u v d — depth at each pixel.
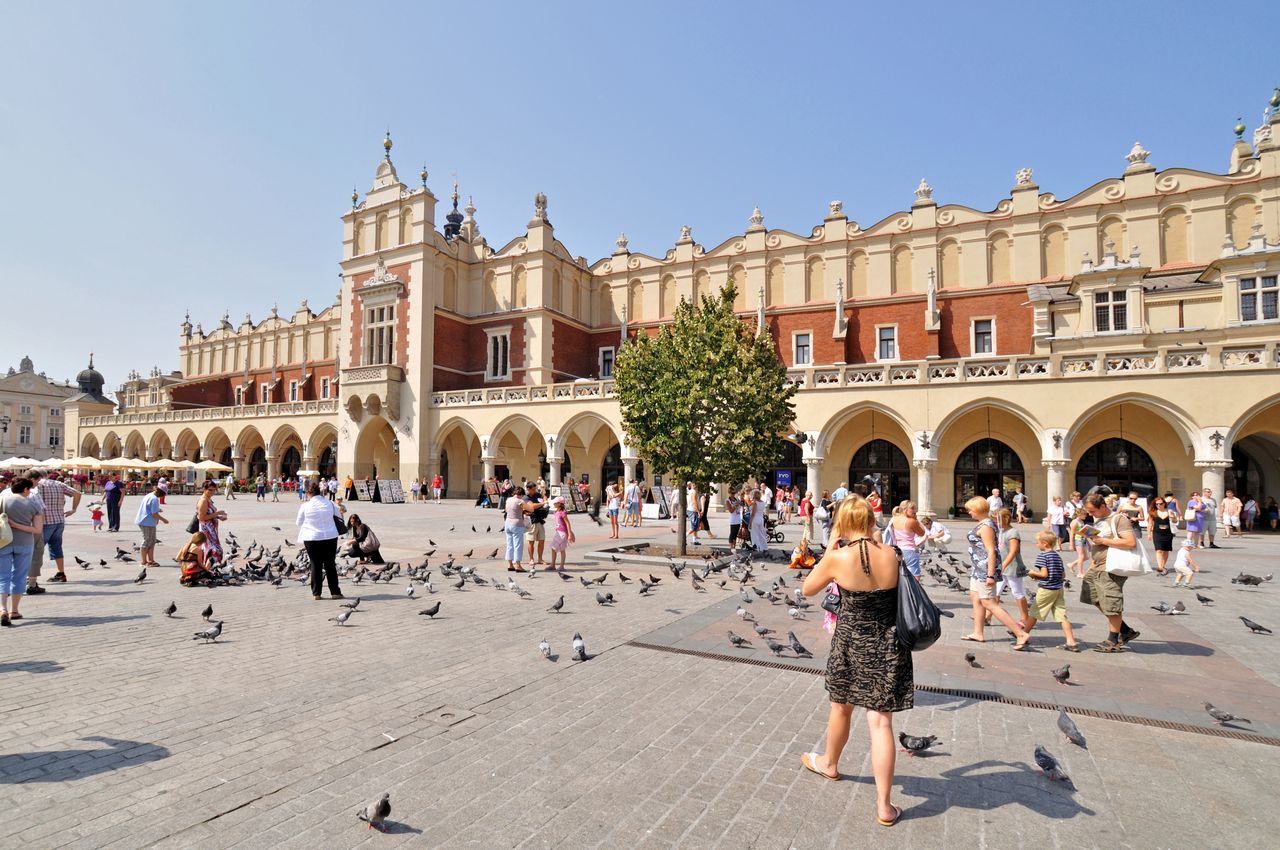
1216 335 27.70
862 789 4.59
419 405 42.91
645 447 16.69
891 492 34.56
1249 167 32.03
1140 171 33.31
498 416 40.41
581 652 7.52
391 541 20.25
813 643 8.46
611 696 6.40
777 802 4.39
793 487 36.12
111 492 22.72
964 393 28.97
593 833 3.97
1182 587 13.45
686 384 16.36
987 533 8.61
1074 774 4.85
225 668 7.13
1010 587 8.70
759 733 5.54
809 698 6.42
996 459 32.66
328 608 10.36
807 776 4.77
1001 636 9.14
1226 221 31.62
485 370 46.03
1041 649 8.41
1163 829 4.10
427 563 13.73
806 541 15.30
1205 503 21.31
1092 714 6.08
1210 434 24.83
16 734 5.31
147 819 4.04
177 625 9.10
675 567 13.92
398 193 45.88
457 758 4.98
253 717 5.73
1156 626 9.77
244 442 54.88
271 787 4.48
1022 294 35.00
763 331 19.50
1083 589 8.56
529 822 4.08
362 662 7.42
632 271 46.72
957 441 33.06
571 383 38.28
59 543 12.37
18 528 9.13
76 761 4.83
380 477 47.31
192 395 62.16
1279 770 4.93
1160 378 25.73
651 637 8.69
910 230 37.91
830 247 39.81
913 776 4.80
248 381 62.66
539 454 45.53
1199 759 5.11
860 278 39.09
